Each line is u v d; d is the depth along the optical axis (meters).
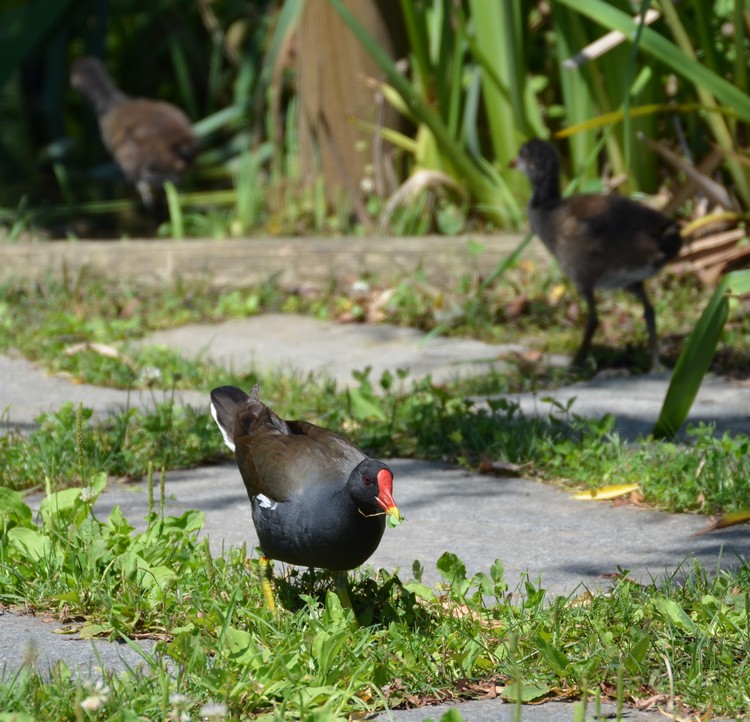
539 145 12.45
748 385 11.72
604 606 6.45
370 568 7.12
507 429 10.00
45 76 24.88
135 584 6.56
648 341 13.10
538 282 15.03
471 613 6.36
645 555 7.66
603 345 13.28
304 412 10.79
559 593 6.98
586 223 11.92
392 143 17.70
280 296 15.24
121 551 6.93
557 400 11.23
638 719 5.45
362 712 5.45
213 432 10.02
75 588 6.55
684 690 5.66
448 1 16.52
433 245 15.48
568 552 7.73
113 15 25.84
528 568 7.43
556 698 5.71
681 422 9.64
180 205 19.56
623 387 11.78
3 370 12.18
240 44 24.47
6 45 18.44
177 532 7.12
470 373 12.34
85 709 5.14
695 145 15.85
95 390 11.65
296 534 6.16
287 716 5.36
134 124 18.81
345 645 5.87
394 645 6.02
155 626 6.30
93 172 22.66
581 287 12.33
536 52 18.84
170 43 24.92
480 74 16.95
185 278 15.45
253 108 22.64
